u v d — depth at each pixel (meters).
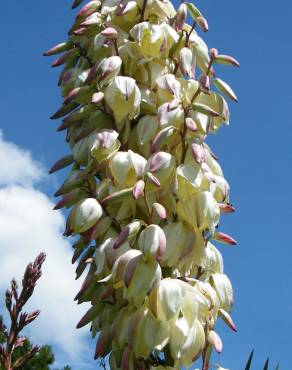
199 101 1.38
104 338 1.28
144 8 1.40
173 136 1.31
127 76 1.37
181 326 1.22
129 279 1.22
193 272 1.33
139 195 1.24
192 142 1.30
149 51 1.37
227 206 1.33
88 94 1.35
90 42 1.41
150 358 1.25
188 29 1.44
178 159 1.32
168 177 1.28
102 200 1.27
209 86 1.33
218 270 1.33
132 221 1.26
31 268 1.33
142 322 1.22
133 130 1.34
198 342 1.23
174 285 1.23
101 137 1.31
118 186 1.30
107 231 1.30
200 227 1.29
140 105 1.34
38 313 1.32
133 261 1.23
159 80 1.34
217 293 1.31
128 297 1.23
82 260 1.33
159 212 1.25
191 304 1.24
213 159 1.37
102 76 1.32
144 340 1.22
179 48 1.39
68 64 1.43
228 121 1.39
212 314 1.27
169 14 1.44
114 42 1.37
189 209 1.28
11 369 1.30
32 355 1.31
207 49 1.42
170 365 1.23
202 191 1.29
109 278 1.26
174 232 1.27
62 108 1.39
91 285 1.30
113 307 1.28
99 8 1.42
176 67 1.38
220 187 1.34
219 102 1.38
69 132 1.38
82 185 1.34
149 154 1.33
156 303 1.22
